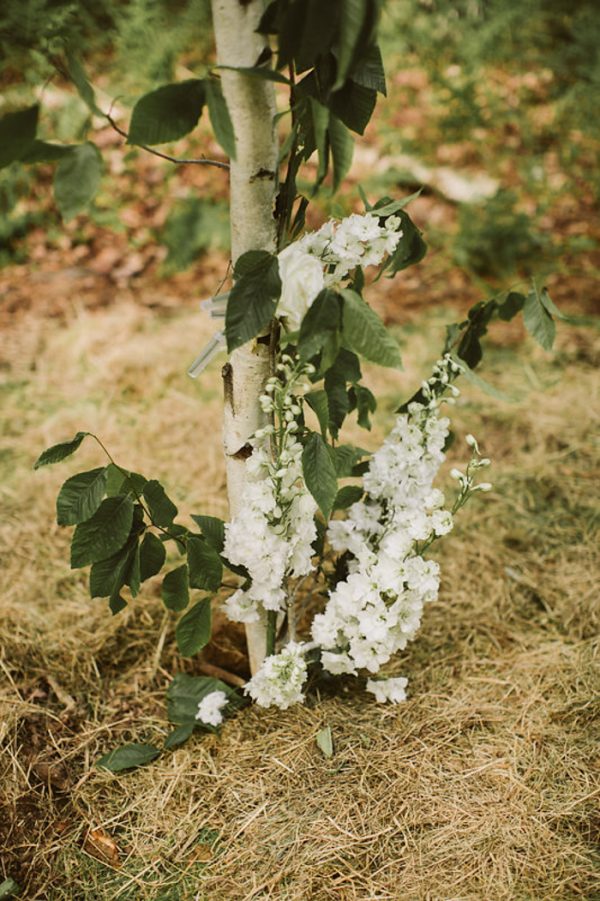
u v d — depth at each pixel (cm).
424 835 170
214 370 352
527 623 232
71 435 311
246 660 219
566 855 165
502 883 160
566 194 488
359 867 165
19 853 171
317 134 119
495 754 187
